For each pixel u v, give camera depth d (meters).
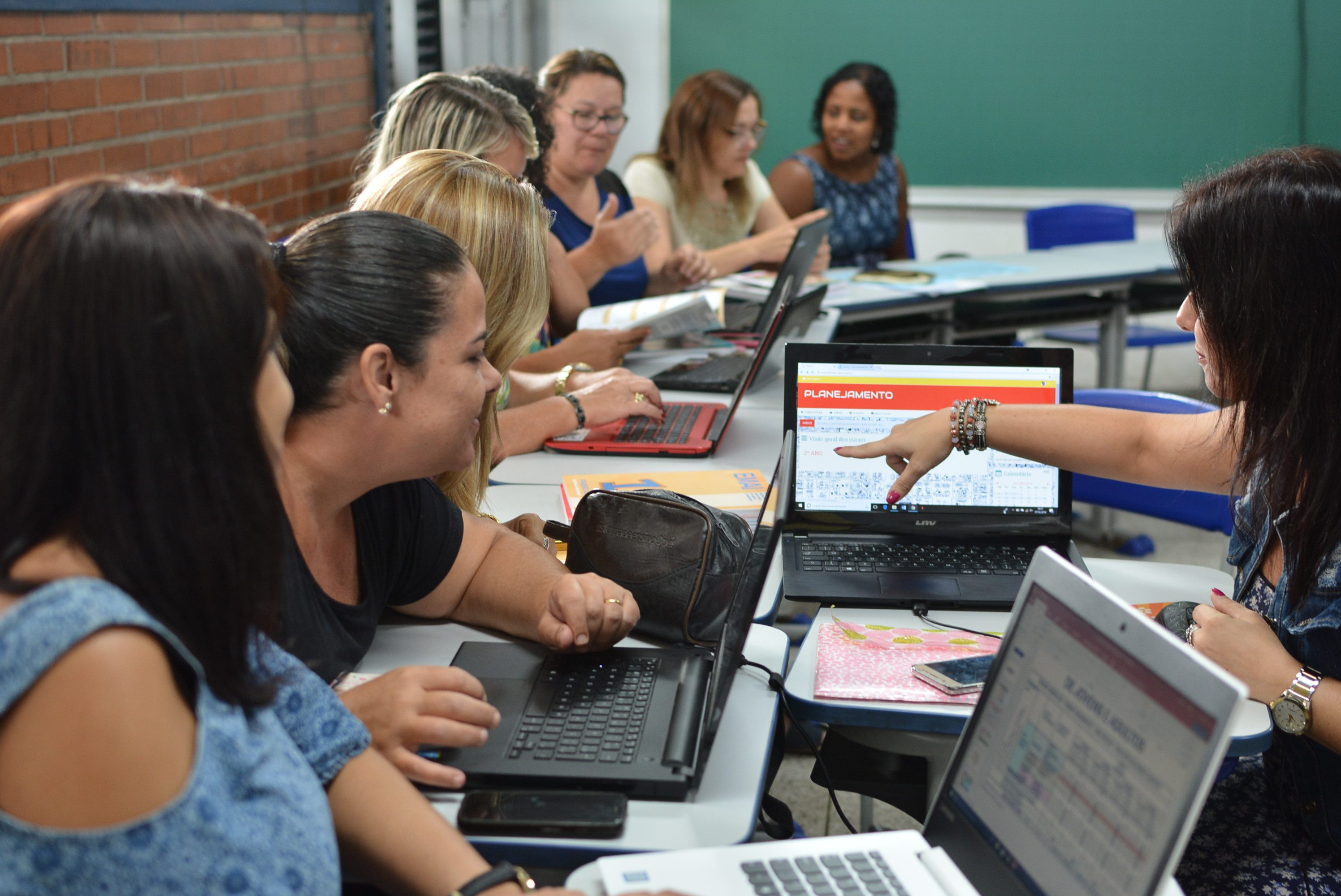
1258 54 5.28
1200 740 0.68
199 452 0.70
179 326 0.68
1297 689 1.14
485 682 1.15
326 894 0.76
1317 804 1.25
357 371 1.04
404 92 2.04
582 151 3.03
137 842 0.67
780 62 5.60
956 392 1.55
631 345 2.43
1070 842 0.76
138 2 2.65
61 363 0.67
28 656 0.65
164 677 0.69
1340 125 5.29
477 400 1.11
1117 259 3.88
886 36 5.52
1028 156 5.59
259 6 3.23
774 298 2.61
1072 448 1.45
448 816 0.97
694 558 1.26
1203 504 2.18
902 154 5.69
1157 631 0.74
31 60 2.30
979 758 0.89
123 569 0.69
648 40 5.62
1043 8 5.36
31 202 0.70
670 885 0.86
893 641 1.29
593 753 1.02
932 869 0.88
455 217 1.46
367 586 1.20
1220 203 1.22
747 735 1.09
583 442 1.94
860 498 1.55
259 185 3.31
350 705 1.01
